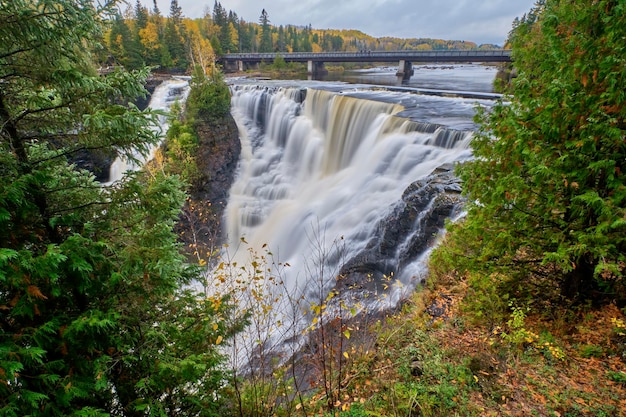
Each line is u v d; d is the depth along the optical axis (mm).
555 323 5355
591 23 4258
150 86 38219
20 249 3047
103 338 3357
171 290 3830
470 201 6016
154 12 53750
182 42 51500
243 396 4633
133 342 3588
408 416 4281
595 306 5531
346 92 25922
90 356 3324
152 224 3969
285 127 25875
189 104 25578
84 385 3031
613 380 4430
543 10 5141
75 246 3043
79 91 3324
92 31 3395
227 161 24609
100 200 3770
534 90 4871
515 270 5766
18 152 3256
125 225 3869
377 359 5523
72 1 3109
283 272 13602
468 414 4242
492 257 5785
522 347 5188
